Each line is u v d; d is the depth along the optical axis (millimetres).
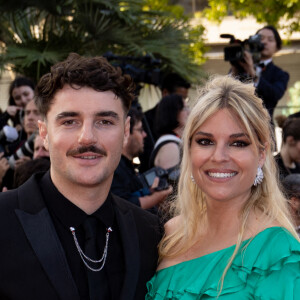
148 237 2324
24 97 4797
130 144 3555
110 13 6191
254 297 2045
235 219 2309
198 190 2469
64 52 5789
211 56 9414
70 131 2033
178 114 3809
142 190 3443
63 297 1940
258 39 4578
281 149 4129
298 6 7637
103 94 2041
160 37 6406
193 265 2279
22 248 1992
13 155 3814
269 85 4539
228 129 2168
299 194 2928
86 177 2035
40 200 2096
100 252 2127
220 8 8195
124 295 2072
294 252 2062
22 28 6164
